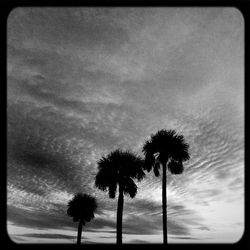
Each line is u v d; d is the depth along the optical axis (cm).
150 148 1917
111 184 2012
